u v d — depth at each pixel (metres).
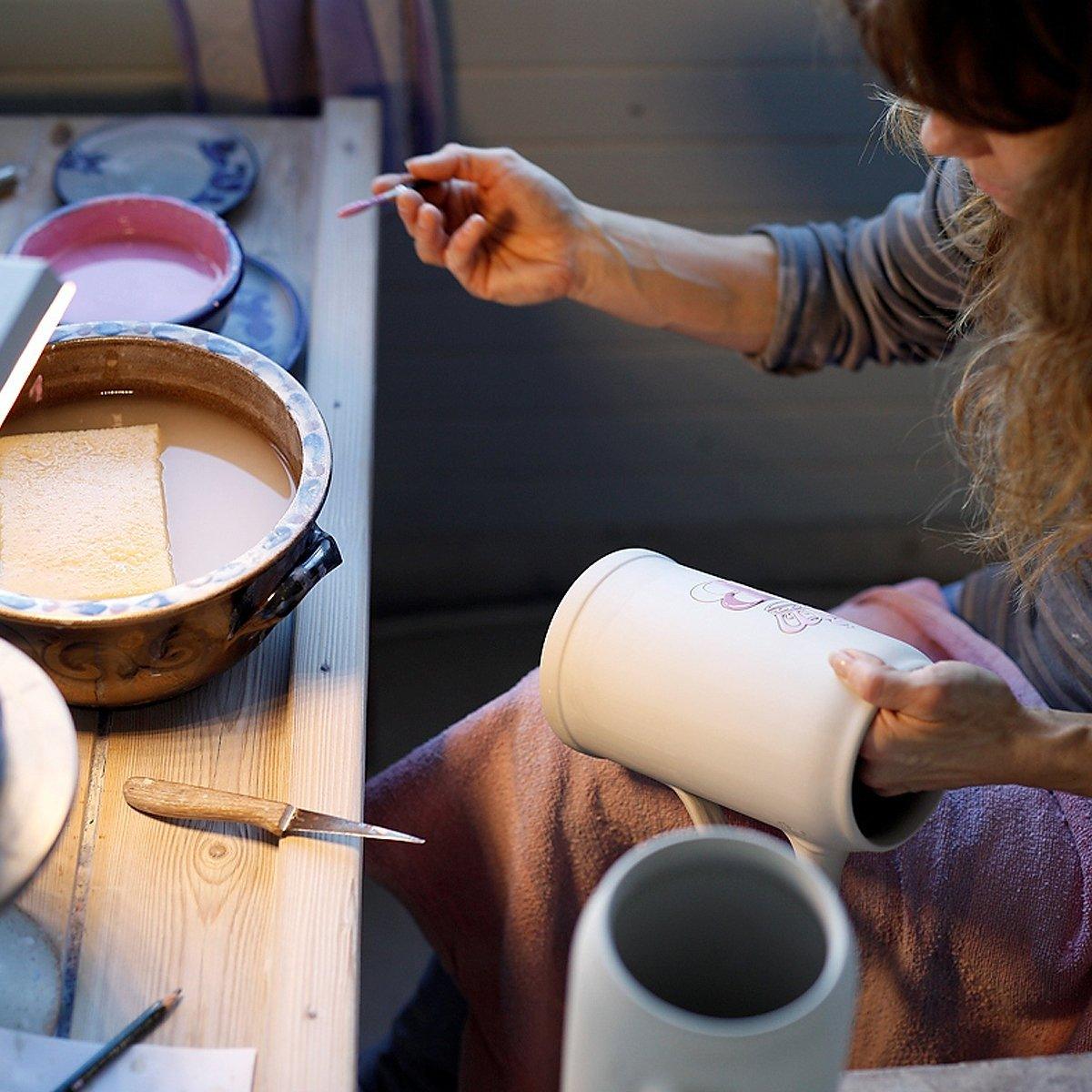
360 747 0.79
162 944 0.70
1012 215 0.77
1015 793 0.90
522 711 0.90
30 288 0.62
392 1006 1.57
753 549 1.98
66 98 1.43
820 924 0.49
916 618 1.04
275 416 0.83
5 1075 0.63
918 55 0.65
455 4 1.45
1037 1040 0.87
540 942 0.89
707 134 1.59
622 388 1.79
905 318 1.12
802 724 0.70
